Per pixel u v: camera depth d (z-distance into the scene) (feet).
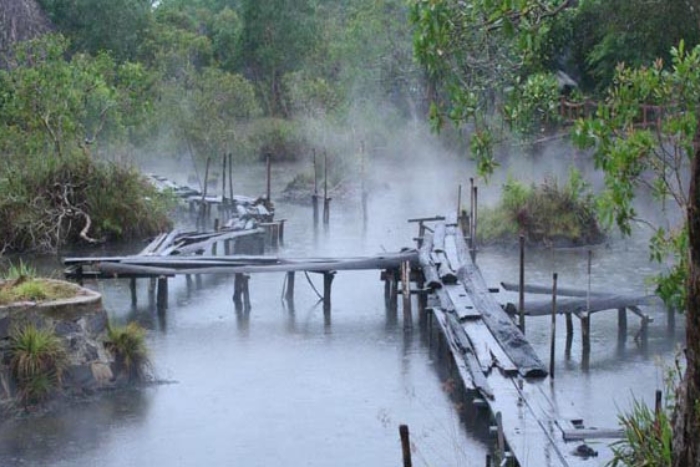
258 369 55.31
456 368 51.90
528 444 39.29
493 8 36.24
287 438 45.44
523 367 47.24
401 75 152.25
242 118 157.07
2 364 47.80
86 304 50.90
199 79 146.92
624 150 38.88
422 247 70.90
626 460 34.65
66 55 166.81
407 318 62.44
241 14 197.77
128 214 93.56
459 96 38.11
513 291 62.39
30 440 44.83
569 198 89.61
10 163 93.71
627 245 87.97
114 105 113.80
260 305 69.21
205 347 59.36
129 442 44.75
